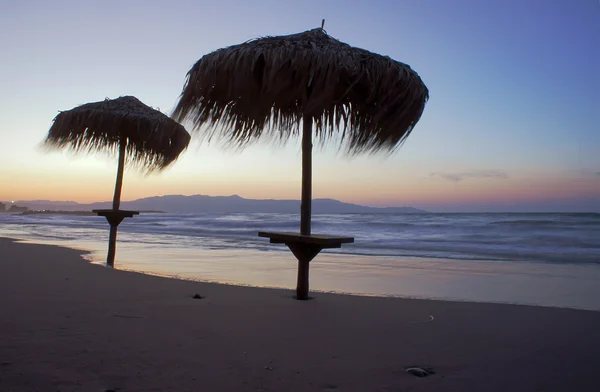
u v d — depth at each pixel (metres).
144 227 27.47
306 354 2.62
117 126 6.48
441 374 2.38
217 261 9.51
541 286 6.83
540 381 2.31
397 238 18.75
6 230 22.52
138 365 2.32
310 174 4.17
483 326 3.51
